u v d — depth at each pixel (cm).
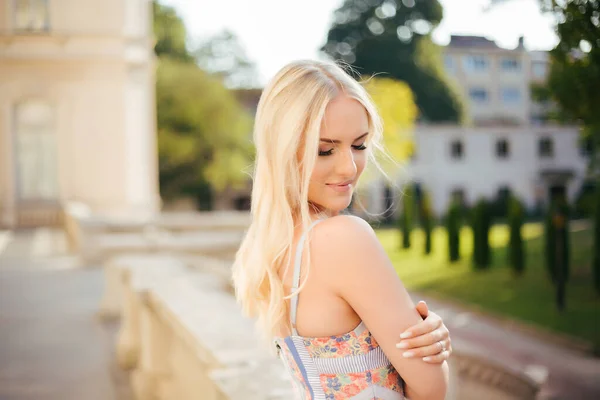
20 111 2039
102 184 2061
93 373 560
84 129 2048
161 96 3281
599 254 1150
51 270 1213
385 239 2439
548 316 1030
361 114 125
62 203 2027
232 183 3534
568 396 648
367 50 3847
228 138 3378
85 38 2030
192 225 1502
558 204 1227
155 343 421
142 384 450
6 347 658
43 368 578
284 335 130
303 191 121
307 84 123
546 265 1252
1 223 1961
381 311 113
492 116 3481
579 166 2973
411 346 112
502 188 3525
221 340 258
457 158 3706
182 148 3256
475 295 1270
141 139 2106
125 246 1160
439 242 2286
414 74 3734
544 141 3192
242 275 142
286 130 123
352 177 125
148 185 2133
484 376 382
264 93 130
